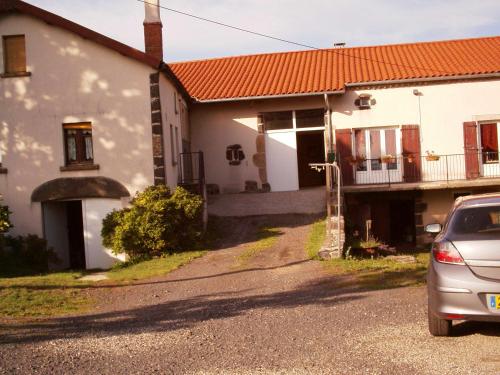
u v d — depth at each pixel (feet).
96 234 54.29
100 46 53.78
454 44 80.48
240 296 31.14
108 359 19.34
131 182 53.67
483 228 20.01
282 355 18.98
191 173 70.49
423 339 20.20
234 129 72.38
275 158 72.18
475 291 18.62
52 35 54.03
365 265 39.37
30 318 27.07
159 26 65.31
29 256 52.75
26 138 54.34
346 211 61.16
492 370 16.43
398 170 69.00
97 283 38.27
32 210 54.29
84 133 54.75
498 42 79.20
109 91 53.83
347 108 69.72
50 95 54.19
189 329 23.53
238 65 81.56
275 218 61.57
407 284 31.91
